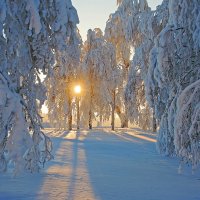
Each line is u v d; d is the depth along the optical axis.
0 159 10.80
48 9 10.33
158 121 18.19
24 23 10.04
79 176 11.53
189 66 12.55
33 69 10.82
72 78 40.44
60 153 18.75
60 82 39.94
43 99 11.34
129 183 10.60
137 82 36.28
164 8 20.00
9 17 9.67
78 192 9.12
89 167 13.79
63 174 11.77
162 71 12.56
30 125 10.99
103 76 43.91
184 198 8.81
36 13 9.55
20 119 9.04
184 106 11.05
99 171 12.83
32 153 11.26
